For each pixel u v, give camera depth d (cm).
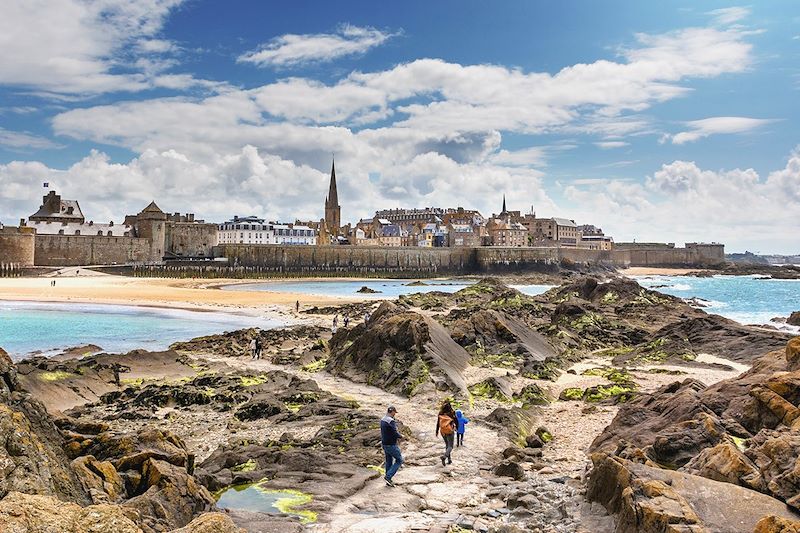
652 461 1277
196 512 1056
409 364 2880
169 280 12412
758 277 18962
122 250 14262
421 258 18000
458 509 1248
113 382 2908
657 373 3272
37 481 804
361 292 11012
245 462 1562
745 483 1079
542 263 18588
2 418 839
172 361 3450
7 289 8962
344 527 1130
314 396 2528
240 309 7394
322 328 5228
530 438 1888
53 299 7881
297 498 1305
